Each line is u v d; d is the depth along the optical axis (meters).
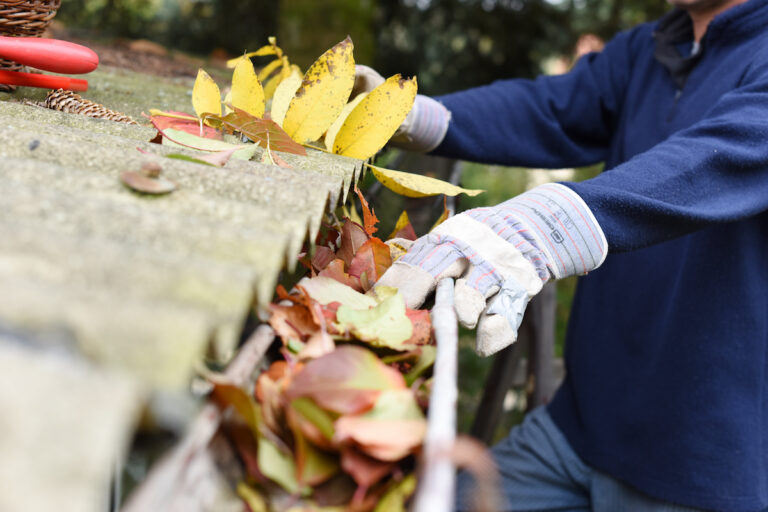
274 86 1.18
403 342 0.50
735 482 1.08
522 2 3.95
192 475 0.35
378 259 0.67
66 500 0.26
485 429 1.73
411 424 0.40
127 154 0.57
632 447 1.18
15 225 0.37
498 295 0.66
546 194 0.74
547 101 1.39
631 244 0.76
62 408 0.27
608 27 4.08
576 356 1.34
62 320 0.31
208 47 4.23
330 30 2.90
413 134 1.22
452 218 0.71
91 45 1.96
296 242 0.48
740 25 1.14
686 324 1.11
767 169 0.85
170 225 0.43
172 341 0.31
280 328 0.49
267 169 0.65
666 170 0.79
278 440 0.40
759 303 1.08
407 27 4.08
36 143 0.56
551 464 1.34
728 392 1.08
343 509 0.38
